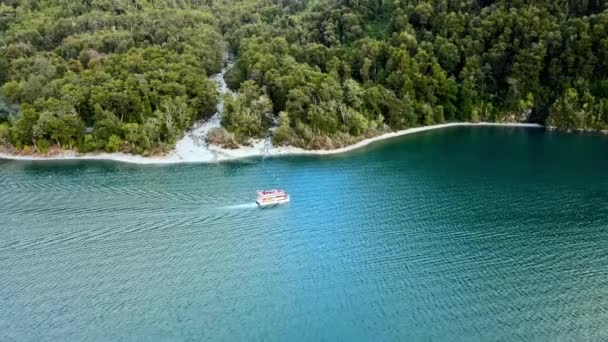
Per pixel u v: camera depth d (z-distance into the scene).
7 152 177.38
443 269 103.75
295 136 184.38
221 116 196.12
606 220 124.00
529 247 111.62
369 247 113.19
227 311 91.19
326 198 139.88
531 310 90.31
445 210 131.50
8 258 108.38
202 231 121.00
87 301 93.88
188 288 97.94
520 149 186.75
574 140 197.88
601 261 105.44
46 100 186.00
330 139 185.12
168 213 129.75
